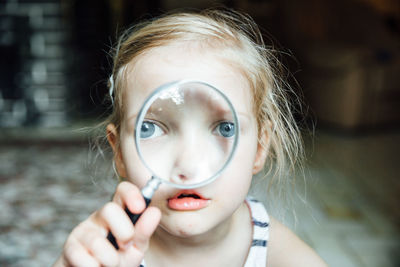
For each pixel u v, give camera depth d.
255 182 1.12
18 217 2.77
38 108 5.33
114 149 0.82
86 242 0.57
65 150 4.31
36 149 4.38
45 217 2.77
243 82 0.73
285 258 0.91
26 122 5.33
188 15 0.87
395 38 6.41
